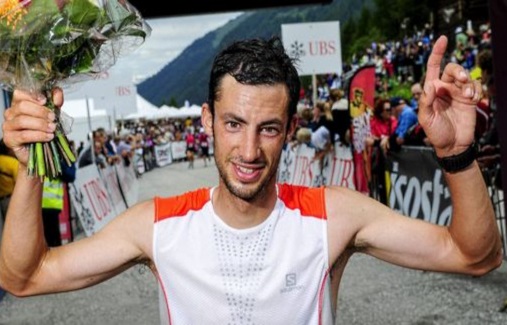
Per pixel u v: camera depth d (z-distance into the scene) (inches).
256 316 52.2
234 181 50.2
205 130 54.5
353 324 135.5
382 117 258.5
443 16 649.6
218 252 52.5
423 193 195.9
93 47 55.1
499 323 129.4
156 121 1255.5
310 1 351.6
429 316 137.1
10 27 49.8
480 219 51.3
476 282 157.6
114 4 53.6
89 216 254.5
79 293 176.9
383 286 162.6
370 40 1220.5
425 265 54.4
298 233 53.2
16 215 51.0
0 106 192.4
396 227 54.4
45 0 50.0
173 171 722.8
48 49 51.4
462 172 50.7
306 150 293.4
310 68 307.6
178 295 53.4
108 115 600.4
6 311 165.3
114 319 151.1
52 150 51.4
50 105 51.9
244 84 48.6
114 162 332.5
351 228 54.4
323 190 55.9
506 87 139.3
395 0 1103.0
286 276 52.3
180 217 54.0
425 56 684.7
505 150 142.8
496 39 139.3
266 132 49.6
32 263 52.3
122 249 54.2
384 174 227.8
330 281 54.7
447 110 50.5
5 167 180.7
